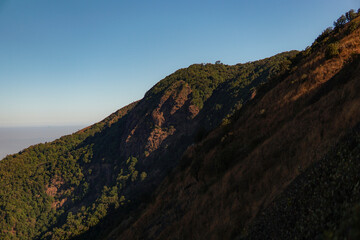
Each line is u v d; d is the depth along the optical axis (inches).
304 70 1318.9
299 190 316.5
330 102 678.5
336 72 1035.3
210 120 6948.8
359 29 1258.0
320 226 200.1
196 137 2236.7
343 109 535.8
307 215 244.1
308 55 1768.0
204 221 658.2
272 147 732.7
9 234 6820.9
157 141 7672.2
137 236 1195.3
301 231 230.1
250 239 365.7
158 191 1998.0
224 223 538.3
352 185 202.8
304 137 606.5
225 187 741.3
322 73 1115.9
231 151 1039.6
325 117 603.2
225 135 1408.7
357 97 522.9
